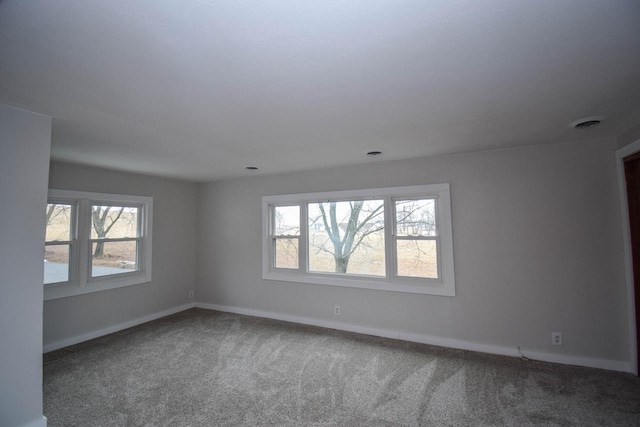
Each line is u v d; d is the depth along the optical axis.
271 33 1.20
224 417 2.09
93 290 3.69
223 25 1.15
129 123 2.24
